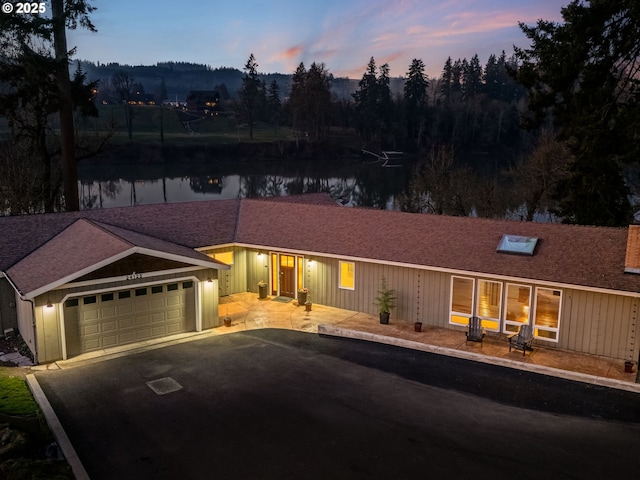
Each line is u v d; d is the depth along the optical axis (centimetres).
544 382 1574
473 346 1838
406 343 1869
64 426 1277
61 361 1705
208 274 2016
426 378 1593
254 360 1727
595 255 1820
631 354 1703
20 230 2112
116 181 7344
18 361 1705
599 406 1419
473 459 1141
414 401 1434
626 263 1736
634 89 2588
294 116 11400
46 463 1064
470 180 4819
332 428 1277
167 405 1395
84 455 1151
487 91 13325
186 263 1947
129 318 1862
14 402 1357
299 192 7119
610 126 2689
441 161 4906
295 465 1116
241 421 1309
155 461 1130
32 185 3706
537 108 2803
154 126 12338
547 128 5562
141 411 1360
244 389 1501
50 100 3131
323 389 1505
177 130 12175
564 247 1892
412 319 2098
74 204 3316
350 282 2250
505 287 1897
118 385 1521
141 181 7462
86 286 1723
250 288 2520
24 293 1617
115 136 9069
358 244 2202
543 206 4294
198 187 7288
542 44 2697
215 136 10925
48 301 1667
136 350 1809
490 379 1591
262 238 2395
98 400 1423
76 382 1540
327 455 1155
